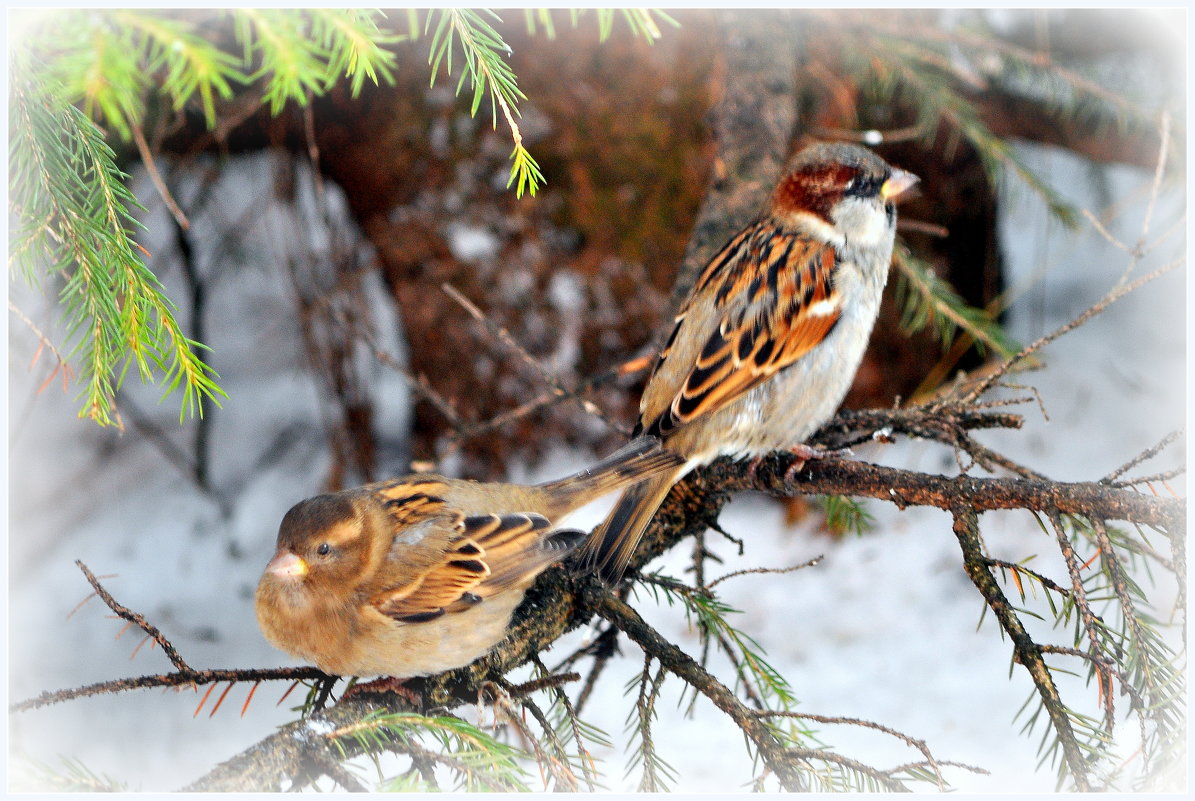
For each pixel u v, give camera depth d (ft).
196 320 45.34
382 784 15.15
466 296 38.68
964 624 37.24
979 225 41.65
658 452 22.68
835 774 18.28
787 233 24.98
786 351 23.67
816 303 24.11
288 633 20.02
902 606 38.09
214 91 34.91
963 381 23.91
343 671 20.39
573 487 22.12
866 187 25.09
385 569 19.63
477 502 21.31
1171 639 19.88
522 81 37.91
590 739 18.81
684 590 21.90
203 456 44.19
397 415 42.50
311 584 19.58
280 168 39.50
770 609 38.65
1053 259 40.96
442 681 20.29
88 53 10.52
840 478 22.24
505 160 38.17
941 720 33.45
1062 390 42.42
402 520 20.33
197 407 15.51
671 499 24.50
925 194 41.06
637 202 38.24
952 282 41.81
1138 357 43.21
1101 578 30.14
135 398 45.93
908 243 41.06
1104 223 40.75
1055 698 16.47
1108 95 33.35
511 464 39.68
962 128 33.91
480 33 13.35
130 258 15.02
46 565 41.01
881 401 39.96
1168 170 36.52
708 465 24.25
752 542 41.45
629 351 38.88
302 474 44.16
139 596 39.83
